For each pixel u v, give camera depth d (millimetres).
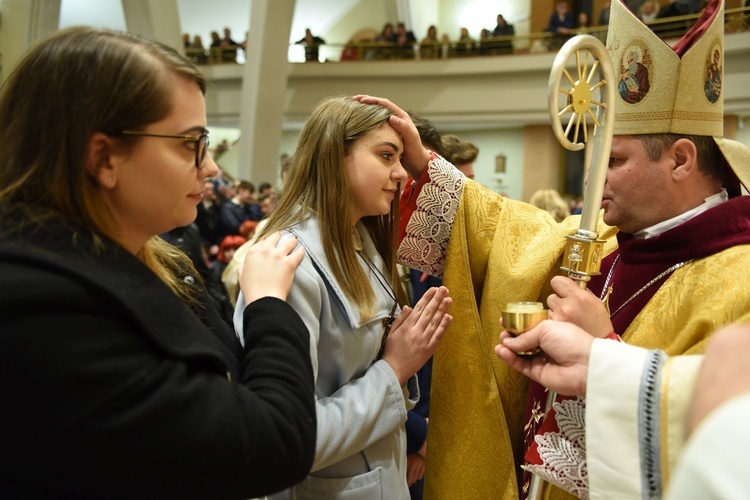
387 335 1239
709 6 1131
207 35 14555
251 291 969
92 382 638
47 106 714
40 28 9844
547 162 11148
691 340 999
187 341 737
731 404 339
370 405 1086
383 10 14766
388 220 1351
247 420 725
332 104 1196
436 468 1343
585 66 952
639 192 1131
